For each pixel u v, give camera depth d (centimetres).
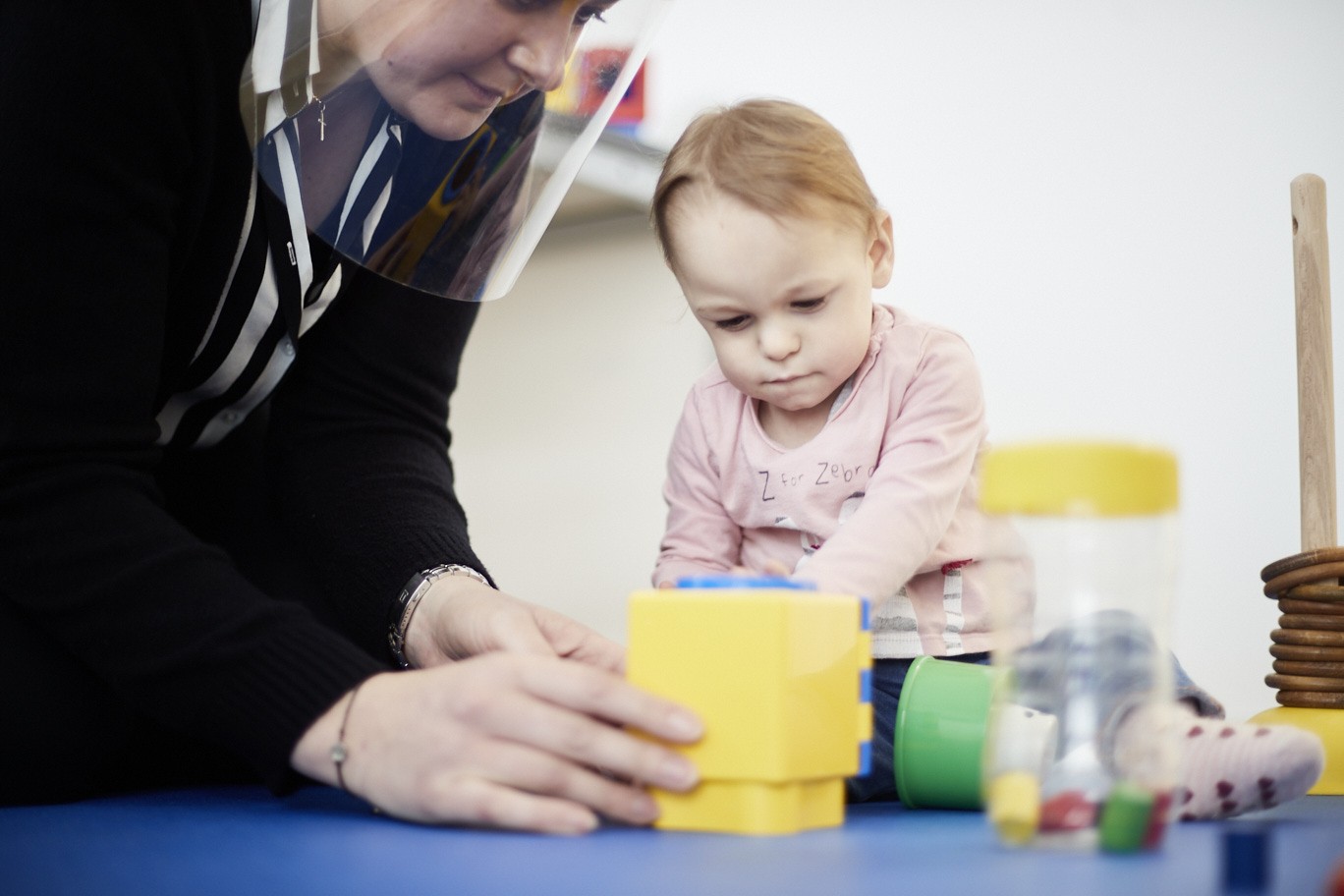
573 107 112
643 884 61
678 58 315
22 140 99
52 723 102
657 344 294
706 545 137
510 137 110
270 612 92
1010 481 67
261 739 87
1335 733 125
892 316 135
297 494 130
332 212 110
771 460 132
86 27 100
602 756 79
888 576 115
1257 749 88
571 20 105
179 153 108
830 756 83
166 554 96
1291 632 131
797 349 124
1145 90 267
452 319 141
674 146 131
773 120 127
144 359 106
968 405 129
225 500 136
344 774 84
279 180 108
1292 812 101
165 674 91
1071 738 71
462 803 79
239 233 115
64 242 100
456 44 101
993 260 280
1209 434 258
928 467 122
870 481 125
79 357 102
